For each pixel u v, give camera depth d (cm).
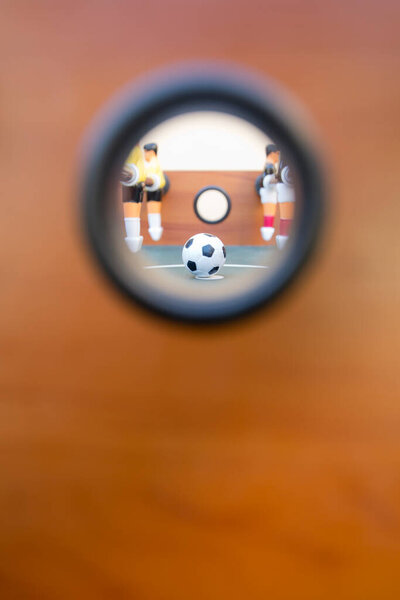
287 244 21
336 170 20
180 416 22
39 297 21
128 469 22
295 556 23
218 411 22
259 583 24
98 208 19
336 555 23
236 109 19
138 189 57
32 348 21
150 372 21
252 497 23
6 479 23
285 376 21
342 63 19
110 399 22
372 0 19
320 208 20
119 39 19
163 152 81
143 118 19
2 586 24
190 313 20
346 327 21
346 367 21
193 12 19
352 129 20
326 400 22
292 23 19
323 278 21
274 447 22
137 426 22
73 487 23
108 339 21
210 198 82
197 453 22
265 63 19
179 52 19
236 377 22
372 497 23
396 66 19
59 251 20
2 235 20
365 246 20
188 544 23
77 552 24
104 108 19
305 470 22
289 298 21
